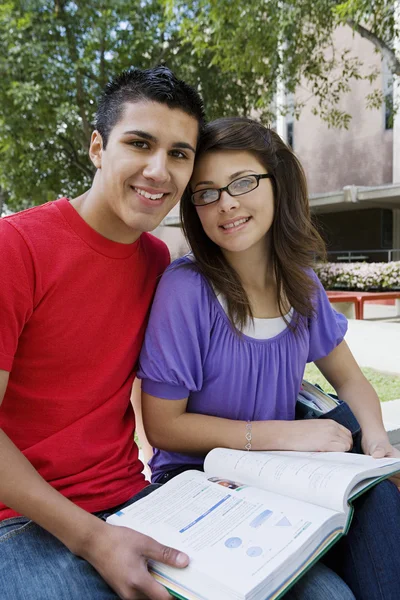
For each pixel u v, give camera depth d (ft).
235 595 3.46
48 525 4.19
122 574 3.83
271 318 6.14
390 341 23.72
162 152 4.97
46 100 34.96
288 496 4.60
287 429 5.64
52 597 3.96
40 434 5.05
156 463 6.30
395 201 46.06
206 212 5.82
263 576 3.56
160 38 37.40
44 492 4.25
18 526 4.77
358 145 53.21
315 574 4.33
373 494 4.71
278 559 3.71
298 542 3.86
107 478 5.22
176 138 4.99
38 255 4.87
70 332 5.07
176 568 3.80
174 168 5.13
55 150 44.65
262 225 5.91
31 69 32.91
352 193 44.16
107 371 5.29
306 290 6.22
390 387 15.40
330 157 55.77
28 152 41.55
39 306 4.92
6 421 5.07
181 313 5.58
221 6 25.20
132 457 5.65
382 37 29.50
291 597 4.21
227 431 5.66
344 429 5.70
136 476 5.57
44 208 5.18
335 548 4.91
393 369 17.75
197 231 6.12
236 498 4.53
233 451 5.40
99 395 5.25
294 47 30.45
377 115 51.24
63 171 46.68
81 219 5.16
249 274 6.29
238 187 5.70
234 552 3.83
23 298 4.73
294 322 6.19
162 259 6.22
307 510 4.22
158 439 5.83
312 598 4.14
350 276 42.34
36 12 34.76
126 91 4.99
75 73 35.78
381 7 25.75
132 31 36.70
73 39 35.83
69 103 35.55
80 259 5.08
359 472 4.50
